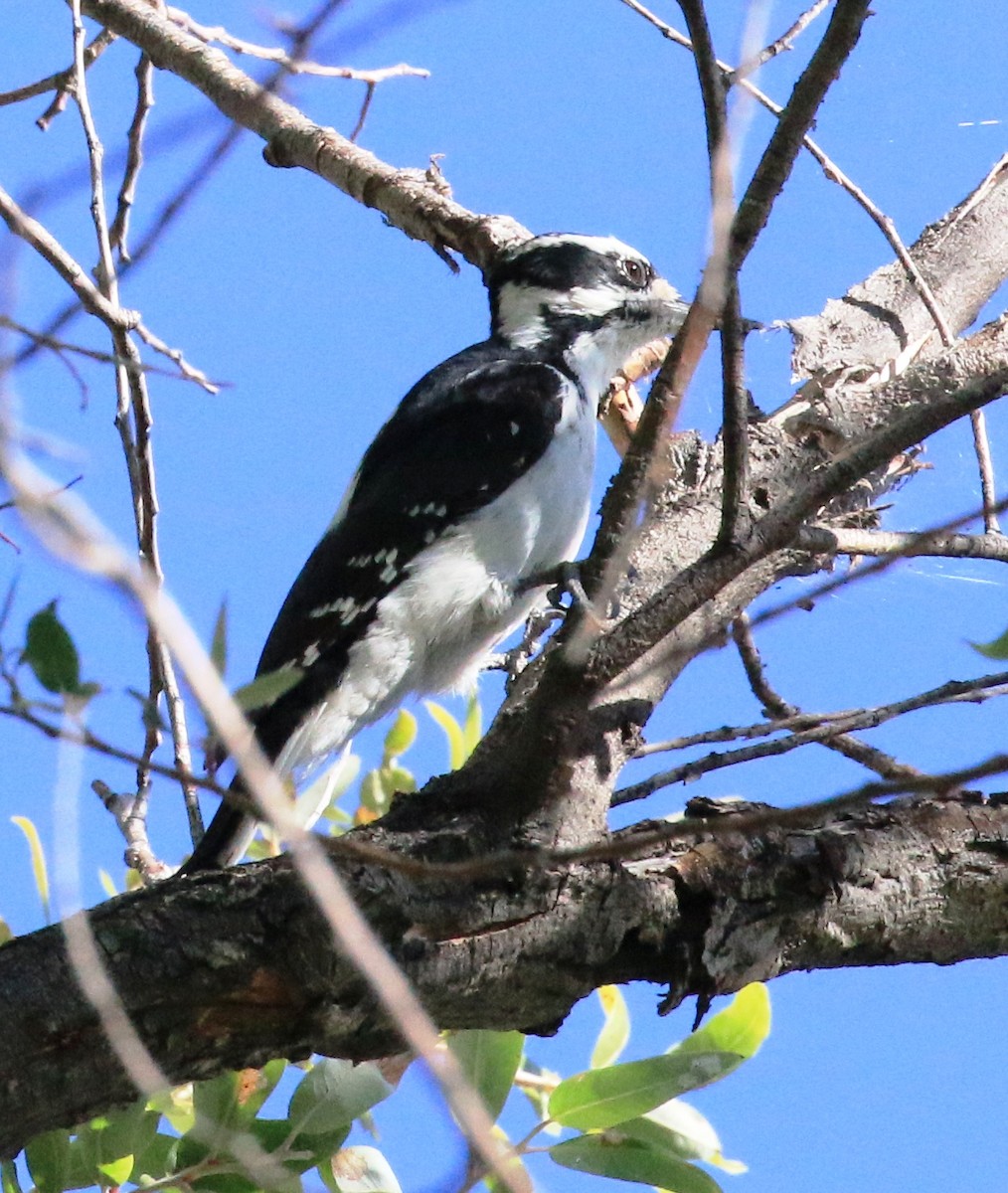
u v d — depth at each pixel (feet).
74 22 22.20
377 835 18.72
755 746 21.30
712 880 18.79
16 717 11.57
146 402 22.30
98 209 21.68
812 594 15.66
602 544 19.06
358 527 30.01
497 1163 8.72
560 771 18.98
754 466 25.98
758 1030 20.03
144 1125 19.22
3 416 8.08
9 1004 16.51
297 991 17.25
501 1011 18.71
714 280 12.96
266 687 13.12
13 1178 16.96
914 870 19.53
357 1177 20.26
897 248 28.02
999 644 13.71
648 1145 19.19
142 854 21.90
